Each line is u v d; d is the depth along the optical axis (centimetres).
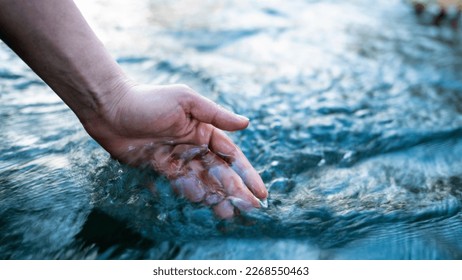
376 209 79
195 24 155
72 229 73
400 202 81
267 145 94
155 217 75
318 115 103
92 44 75
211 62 124
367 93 112
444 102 109
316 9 184
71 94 76
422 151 94
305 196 82
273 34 150
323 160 91
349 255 72
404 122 102
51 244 72
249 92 110
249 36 147
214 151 79
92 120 77
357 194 83
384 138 97
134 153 79
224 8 177
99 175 80
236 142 94
